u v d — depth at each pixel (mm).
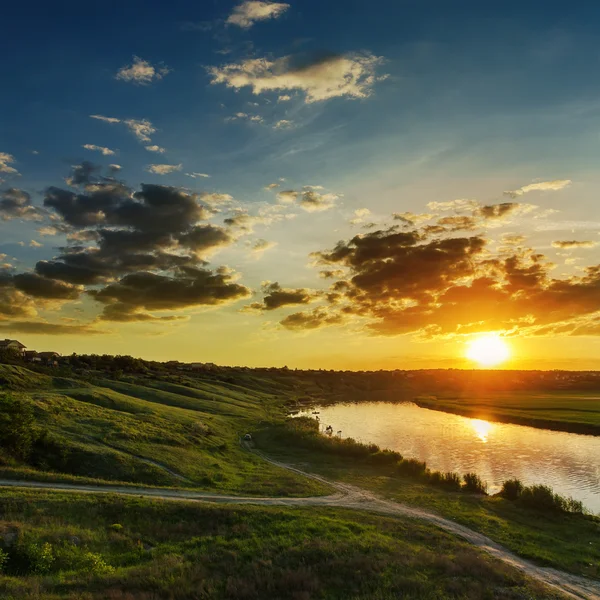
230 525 34625
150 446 59281
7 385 90688
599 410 132000
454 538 35969
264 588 23984
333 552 28594
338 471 61625
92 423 65500
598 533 38906
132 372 185875
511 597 24734
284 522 35250
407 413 145000
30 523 30438
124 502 35906
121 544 30219
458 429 107000
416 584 25016
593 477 62062
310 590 23969
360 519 38938
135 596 21547
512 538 36812
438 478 55656
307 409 159500
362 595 23719
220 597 22781
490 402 166625
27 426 50031
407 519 40438
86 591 21969
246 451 74250
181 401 121000
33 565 25609
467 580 26406
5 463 44156
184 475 51156
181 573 24859
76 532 30188
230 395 163500
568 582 28906
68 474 46406
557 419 113000
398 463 63844
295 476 56344
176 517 35094
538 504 45656
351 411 152125
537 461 71812
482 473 64250
